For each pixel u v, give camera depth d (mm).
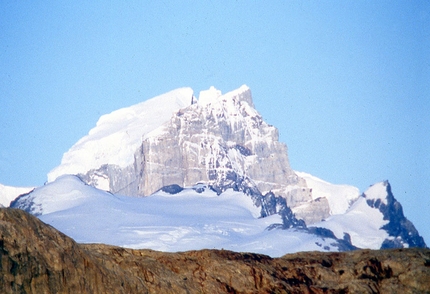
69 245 159750
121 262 182750
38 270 150375
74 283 155625
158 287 180125
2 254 146750
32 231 154375
